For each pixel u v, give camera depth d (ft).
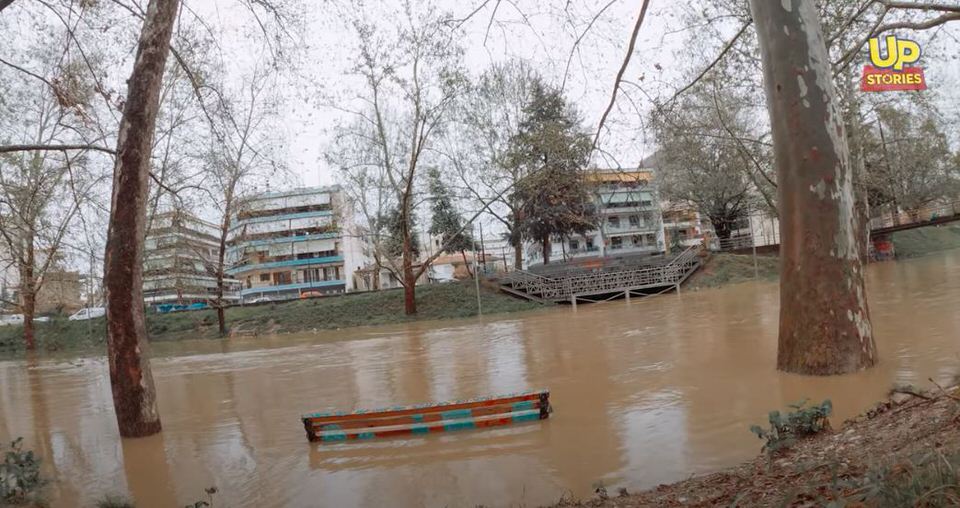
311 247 235.40
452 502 20.61
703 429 26.14
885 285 87.35
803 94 35.17
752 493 14.66
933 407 17.67
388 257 130.21
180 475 27.50
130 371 36.22
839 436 18.89
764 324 60.95
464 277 160.97
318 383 52.39
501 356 58.39
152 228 114.52
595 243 211.82
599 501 18.26
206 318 135.03
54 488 27.27
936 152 141.38
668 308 93.15
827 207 34.78
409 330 103.45
